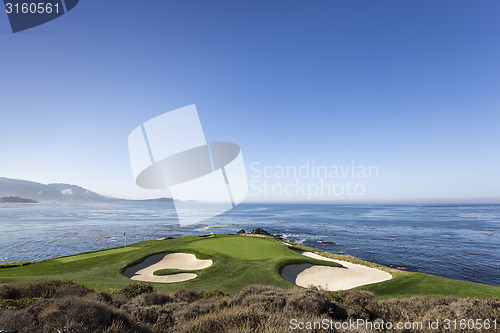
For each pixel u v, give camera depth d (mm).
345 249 44125
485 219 107312
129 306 8875
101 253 29766
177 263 25844
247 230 72125
